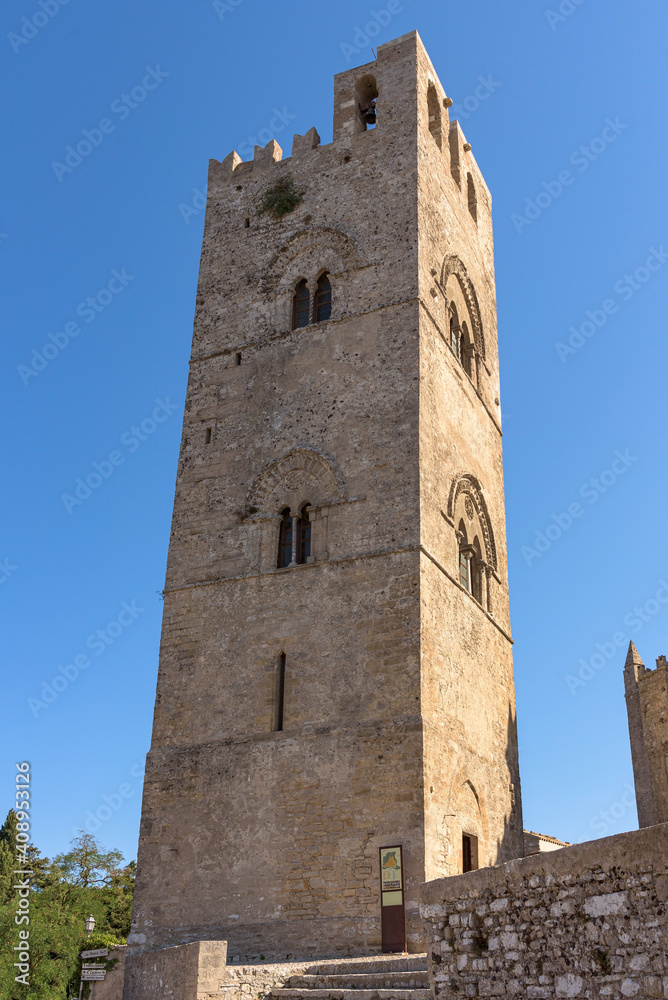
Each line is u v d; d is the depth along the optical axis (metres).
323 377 34.25
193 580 33.19
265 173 39.97
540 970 13.28
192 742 30.59
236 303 37.84
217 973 20.70
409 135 37.12
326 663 29.61
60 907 64.62
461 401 36.41
